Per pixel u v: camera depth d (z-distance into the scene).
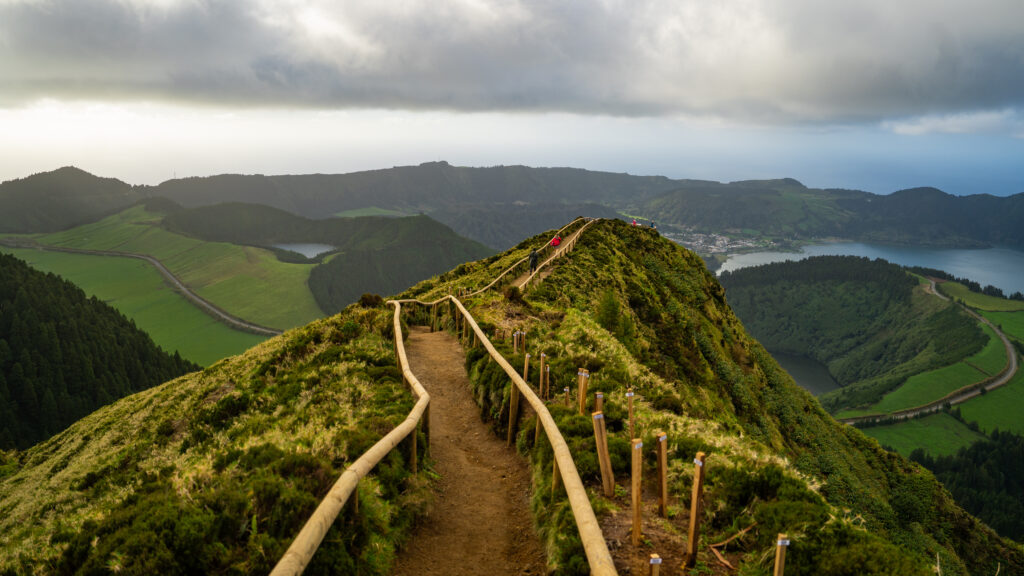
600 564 4.46
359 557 5.77
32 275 185.88
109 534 5.23
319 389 13.25
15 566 5.68
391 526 6.86
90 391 139.62
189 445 13.28
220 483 6.13
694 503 5.03
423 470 9.00
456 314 22.05
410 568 6.38
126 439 17.81
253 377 16.34
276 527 5.26
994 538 46.75
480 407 12.77
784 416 47.88
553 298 30.28
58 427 126.06
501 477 9.38
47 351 145.25
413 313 27.19
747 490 6.01
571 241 51.66
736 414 39.25
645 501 6.36
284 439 8.48
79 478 15.03
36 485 19.28
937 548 37.84
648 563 5.16
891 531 37.22
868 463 51.72
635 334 29.81
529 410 10.70
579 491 5.59
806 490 5.81
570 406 10.02
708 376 38.38
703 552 5.33
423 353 18.50
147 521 5.08
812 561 4.80
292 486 5.72
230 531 5.14
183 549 4.80
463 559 6.71
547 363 12.91
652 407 11.14
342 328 19.19
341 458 7.20
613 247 53.88
